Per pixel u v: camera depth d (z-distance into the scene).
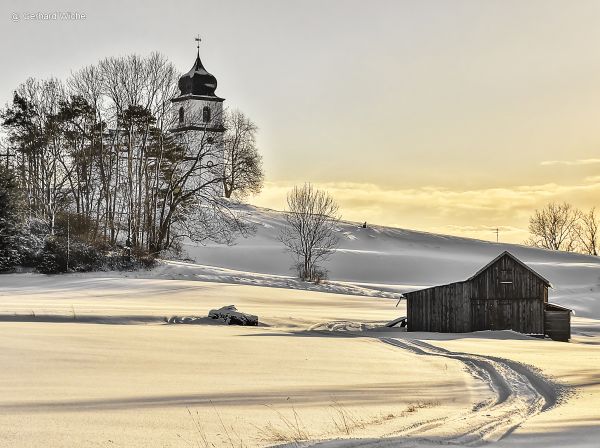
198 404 30.36
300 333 70.25
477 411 28.94
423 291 81.81
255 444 22.69
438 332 80.50
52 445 22.77
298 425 26.00
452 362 48.31
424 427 24.28
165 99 129.25
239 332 67.31
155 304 89.00
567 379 39.00
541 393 34.47
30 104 132.00
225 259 159.25
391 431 24.38
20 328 60.28
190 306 88.25
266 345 56.28
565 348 61.84
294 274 154.00
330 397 32.78
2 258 113.62
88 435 24.16
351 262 167.50
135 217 128.00
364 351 54.66
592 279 163.38
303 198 159.00
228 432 24.81
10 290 100.25
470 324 80.12
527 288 81.38
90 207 131.50
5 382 35.44
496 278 80.88
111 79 127.69
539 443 20.73
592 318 117.50
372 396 33.28
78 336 56.16
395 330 81.25
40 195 131.38
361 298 111.31
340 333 73.12
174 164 129.75
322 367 44.75
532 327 81.00
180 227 145.38
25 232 116.44
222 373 40.91
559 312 80.81
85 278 111.44
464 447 20.09
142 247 124.62
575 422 24.56
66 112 128.25
